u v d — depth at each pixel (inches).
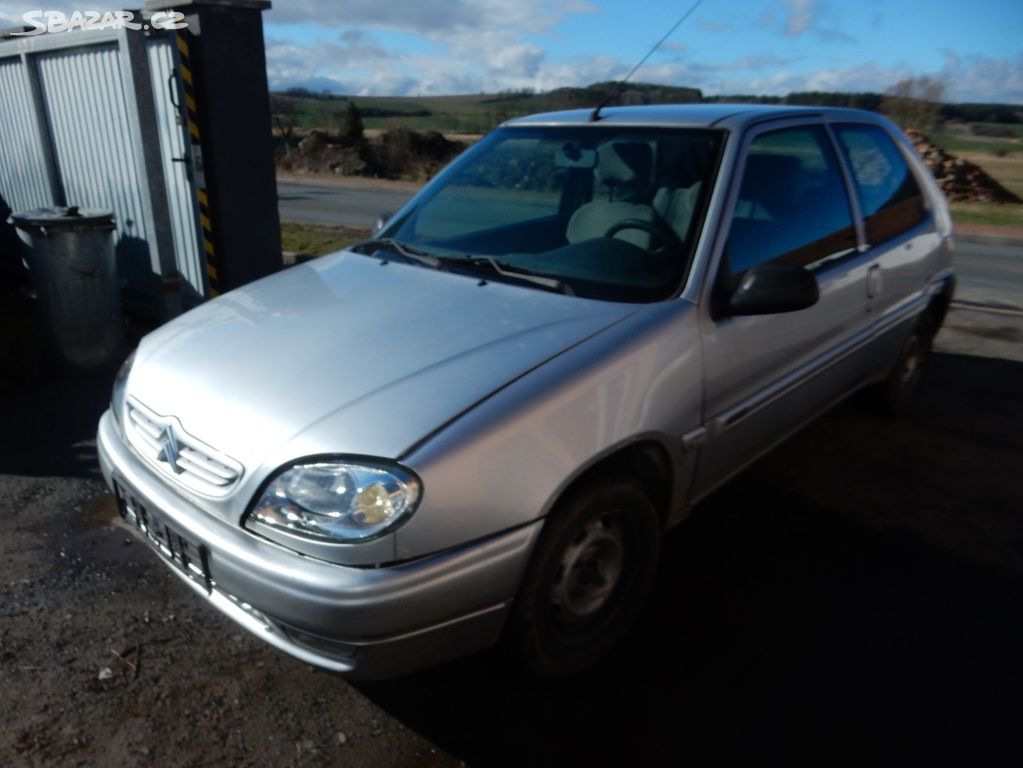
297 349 106.7
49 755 95.7
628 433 103.5
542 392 96.5
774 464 175.2
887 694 108.2
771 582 132.6
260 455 92.2
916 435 191.3
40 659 111.5
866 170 167.5
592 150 142.7
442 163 1327.5
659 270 120.0
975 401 214.8
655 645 117.1
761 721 103.3
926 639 119.3
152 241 250.4
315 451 89.7
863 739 100.5
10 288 312.3
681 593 129.2
